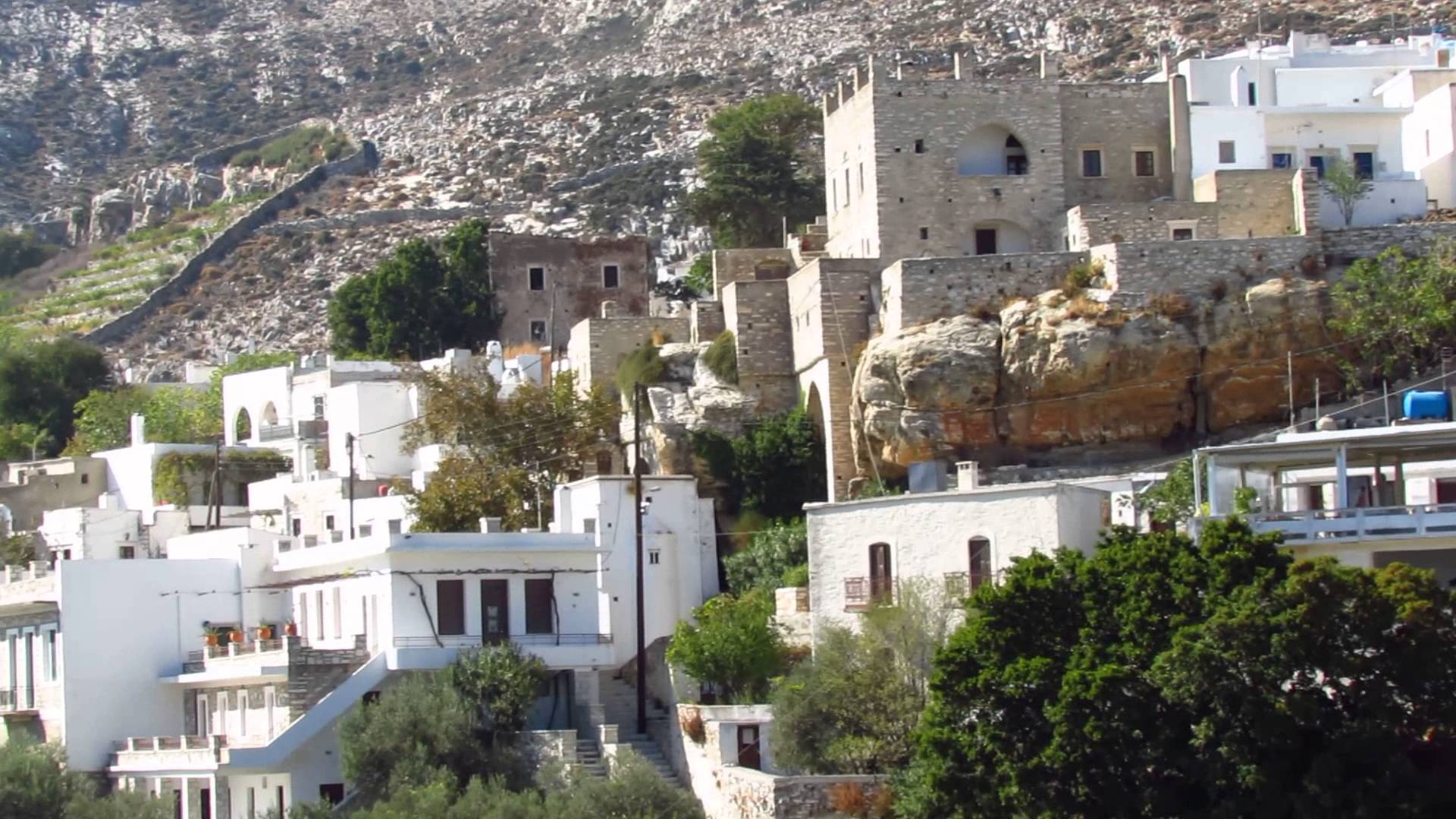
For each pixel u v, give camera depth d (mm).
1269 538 86250
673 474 142125
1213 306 134625
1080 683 83812
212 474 170875
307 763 116875
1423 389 129250
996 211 147750
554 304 197375
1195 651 81875
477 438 149375
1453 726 82250
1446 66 168125
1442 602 83375
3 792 113312
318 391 177750
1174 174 151000
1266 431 133000
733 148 194500
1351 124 153875
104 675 127250
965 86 148500
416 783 109188
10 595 135375
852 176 152125
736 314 147375
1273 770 81438
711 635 116062
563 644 122000
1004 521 106375
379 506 151500
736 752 109562
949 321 136375
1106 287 135875
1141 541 88750
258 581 132625
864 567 110625
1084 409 133625
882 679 104750
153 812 113312
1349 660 81688
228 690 125000
